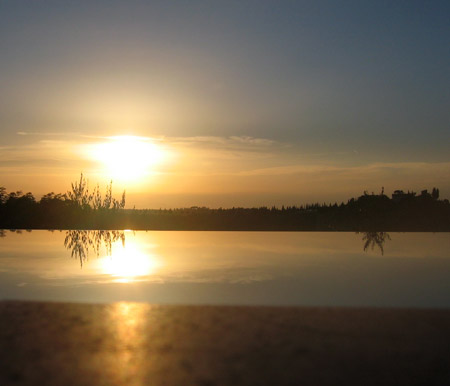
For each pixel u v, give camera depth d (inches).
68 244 691.4
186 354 202.5
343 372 185.0
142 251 604.4
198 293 335.0
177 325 244.2
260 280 395.5
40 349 207.3
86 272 430.6
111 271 436.1
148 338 222.7
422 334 230.4
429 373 184.9
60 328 237.6
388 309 281.4
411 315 266.4
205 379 178.2
